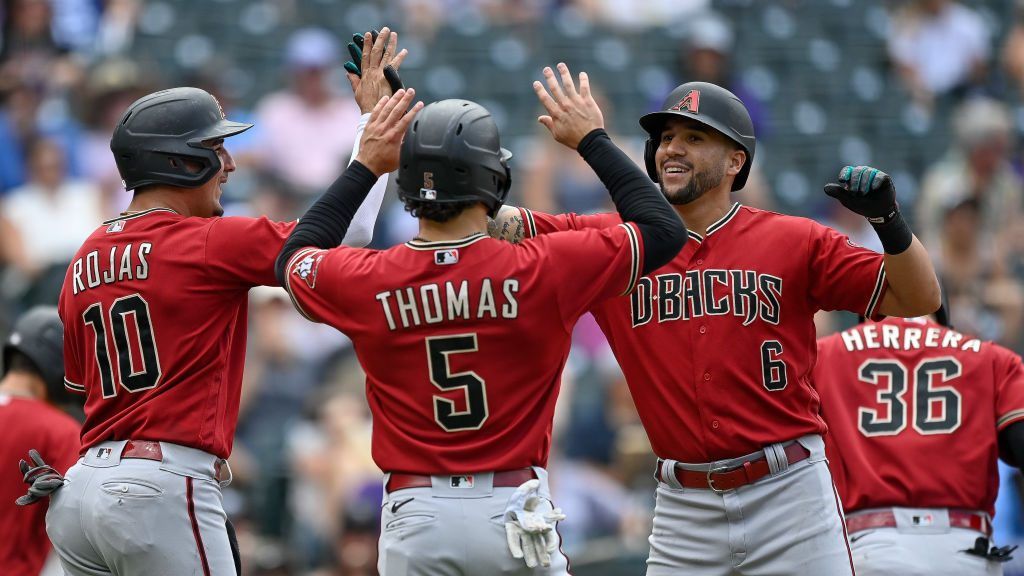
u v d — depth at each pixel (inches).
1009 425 834.8
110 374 718.5
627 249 659.4
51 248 1748.3
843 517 762.8
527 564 650.2
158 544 697.6
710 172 751.1
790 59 2402.8
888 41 2472.9
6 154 1815.9
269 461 1481.3
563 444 1508.4
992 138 2036.2
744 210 770.2
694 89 756.0
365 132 697.0
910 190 2234.3
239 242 711.7
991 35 2603.3
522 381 658.8
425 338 652.7
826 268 743.7
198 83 1968.5
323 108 1905.8
